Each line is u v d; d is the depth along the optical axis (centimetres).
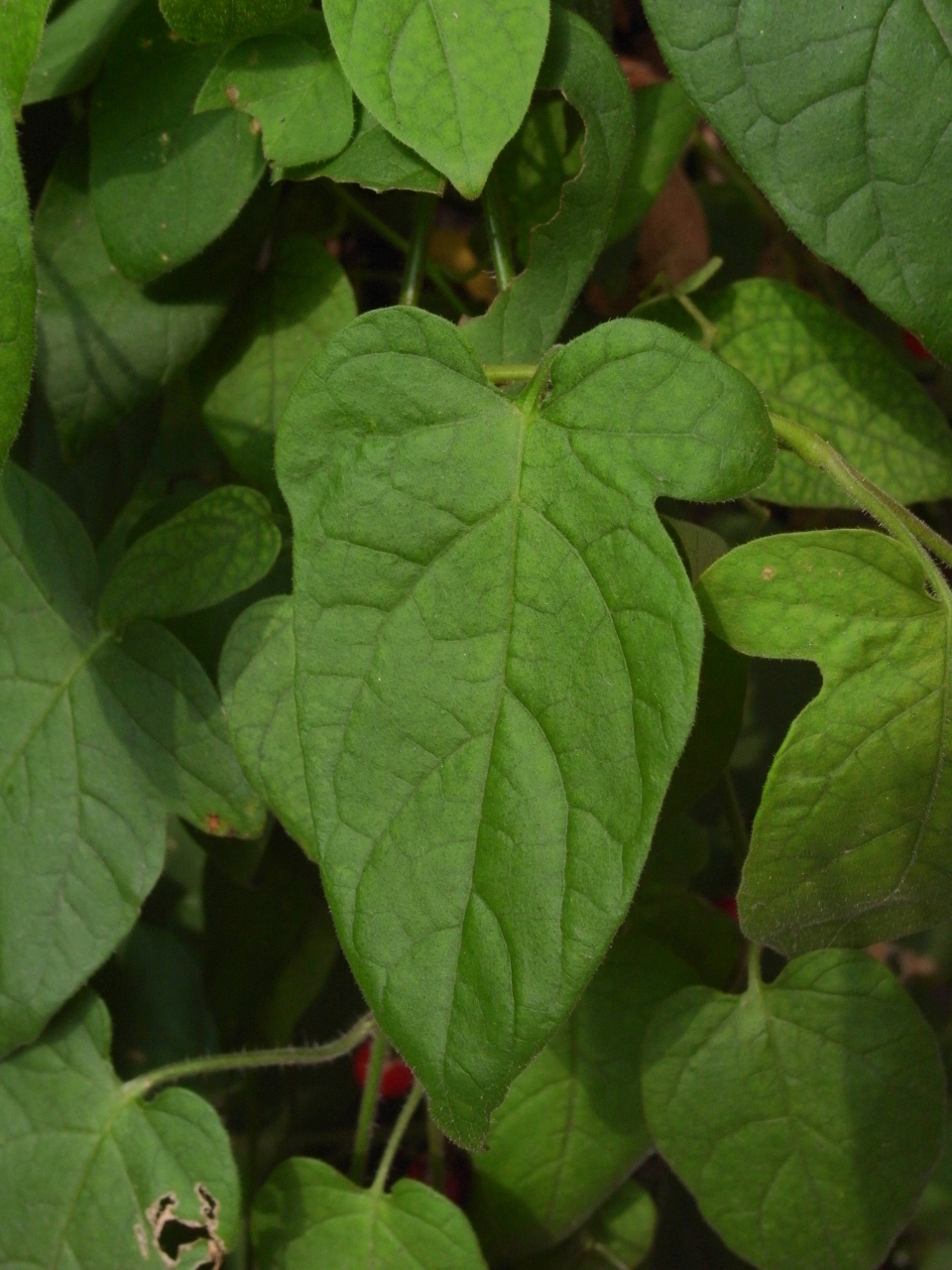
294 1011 38
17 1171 33
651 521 26
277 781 30
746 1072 32
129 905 32
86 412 32
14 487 33
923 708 27
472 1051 26
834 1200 32
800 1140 32
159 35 31
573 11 31
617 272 35
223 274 32
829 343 33
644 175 32
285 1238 33
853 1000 32
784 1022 32
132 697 32
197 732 32
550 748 26
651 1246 39
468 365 27
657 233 36
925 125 27
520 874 26
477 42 27
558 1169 34
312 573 27
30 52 28
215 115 31
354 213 36
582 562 26
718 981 35
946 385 41
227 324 33
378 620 27
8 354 26
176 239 31
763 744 41
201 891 39
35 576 33
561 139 32
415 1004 26
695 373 26
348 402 27
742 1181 32
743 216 40
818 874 28
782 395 33
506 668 26
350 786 26
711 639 30
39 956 32
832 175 28
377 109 27
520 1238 35
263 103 29
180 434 37
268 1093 41
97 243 32
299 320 33
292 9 29
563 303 30
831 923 28
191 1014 39
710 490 26
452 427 27
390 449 27
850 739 27
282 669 30
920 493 33
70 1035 33
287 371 32
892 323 40
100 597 33
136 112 31
